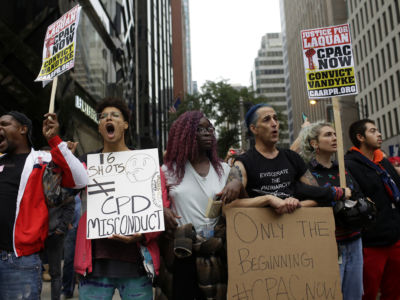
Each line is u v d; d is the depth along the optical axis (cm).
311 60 334
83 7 1483
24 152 292
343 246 323
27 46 1191
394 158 533
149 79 3791
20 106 1159
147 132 3622
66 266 530
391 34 3819
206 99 3147
